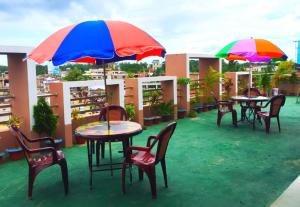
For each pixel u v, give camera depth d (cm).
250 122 805
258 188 378
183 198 353
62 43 335
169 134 368
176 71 987
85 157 539
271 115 691
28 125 571
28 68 556
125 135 388
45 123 569
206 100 1080
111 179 422
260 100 746
